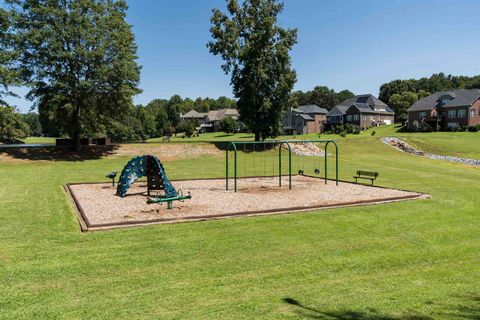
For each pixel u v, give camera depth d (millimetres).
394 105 100875
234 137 78438
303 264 7750
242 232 9945
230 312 5590
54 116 36156
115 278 6852
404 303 5980
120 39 32219
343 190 17078
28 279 6742
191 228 10242
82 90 31016
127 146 37156
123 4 34281
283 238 9500
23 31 29797
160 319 5355
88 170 24891
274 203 13773
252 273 7211
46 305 5766
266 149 40406
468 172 25766
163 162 31234
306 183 19547
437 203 14164
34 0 30234
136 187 17797
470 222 11477
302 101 131000
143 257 7965
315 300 6062
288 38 41219
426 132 63562
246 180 20812
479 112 65188
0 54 28781
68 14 30312
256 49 40219
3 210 12250
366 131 73625
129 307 5730
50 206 12922
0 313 5488
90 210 12266
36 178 20547
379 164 30859
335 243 9195
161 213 11883
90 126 39094
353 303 5957
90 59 30469
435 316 5512
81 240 9047
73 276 6910
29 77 30797
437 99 69562
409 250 8812
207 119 117250
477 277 7238
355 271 7449
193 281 6777
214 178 21234
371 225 10898
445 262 8078
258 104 41000
